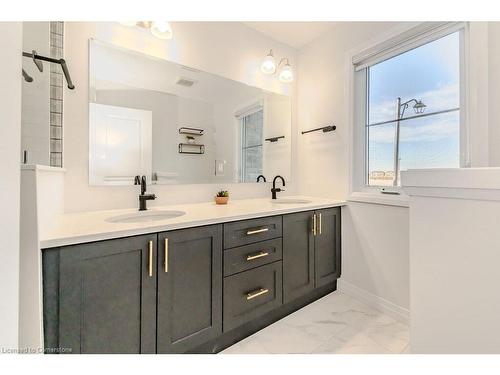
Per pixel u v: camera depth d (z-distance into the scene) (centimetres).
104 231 101
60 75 139
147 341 111
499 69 133
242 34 224
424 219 67
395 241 182
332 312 188
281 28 231
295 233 182
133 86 168
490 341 56
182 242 123
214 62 207
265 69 224
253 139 233
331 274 212
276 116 251
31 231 82
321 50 242
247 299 151
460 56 152
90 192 152
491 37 136
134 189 168
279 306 170
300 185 266
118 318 104
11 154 57
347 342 151
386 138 195
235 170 222
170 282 118
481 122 139
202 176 202
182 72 190
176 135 188
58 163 138
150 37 175
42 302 88
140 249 110
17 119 61
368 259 200
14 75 59
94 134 153
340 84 223
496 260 55
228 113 216
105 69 157
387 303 186
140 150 171
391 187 192
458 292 61
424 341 67
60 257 91
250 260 153
